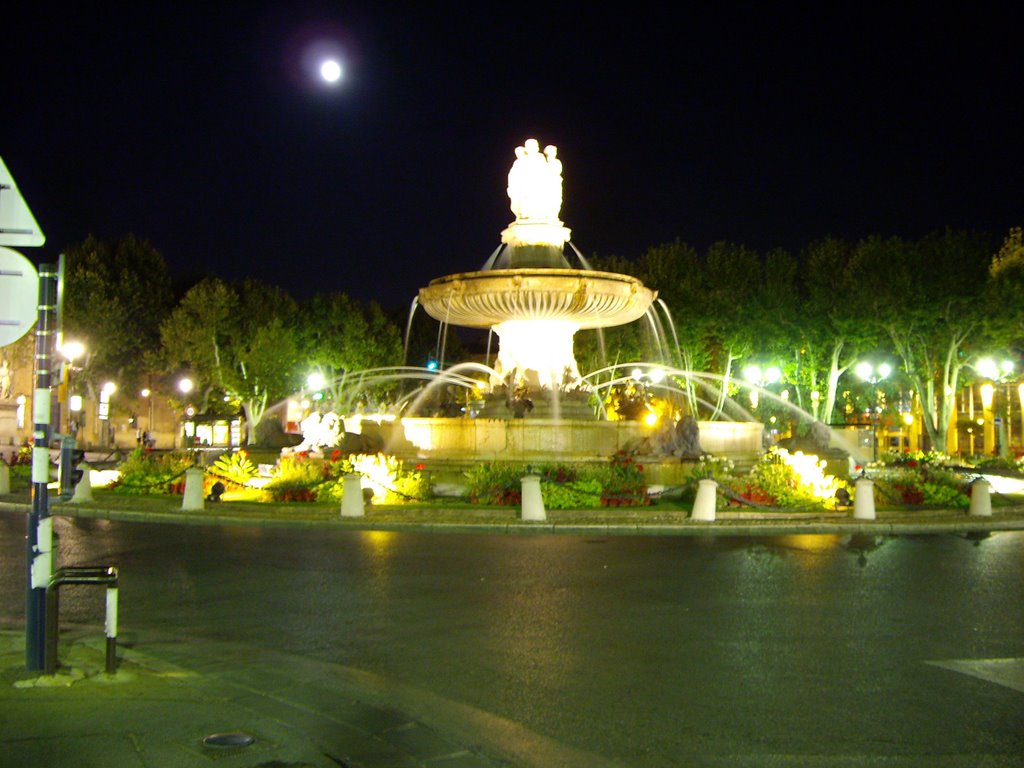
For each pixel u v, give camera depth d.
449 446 23.73
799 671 7.38
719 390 49.28
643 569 12.67
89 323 52.72
